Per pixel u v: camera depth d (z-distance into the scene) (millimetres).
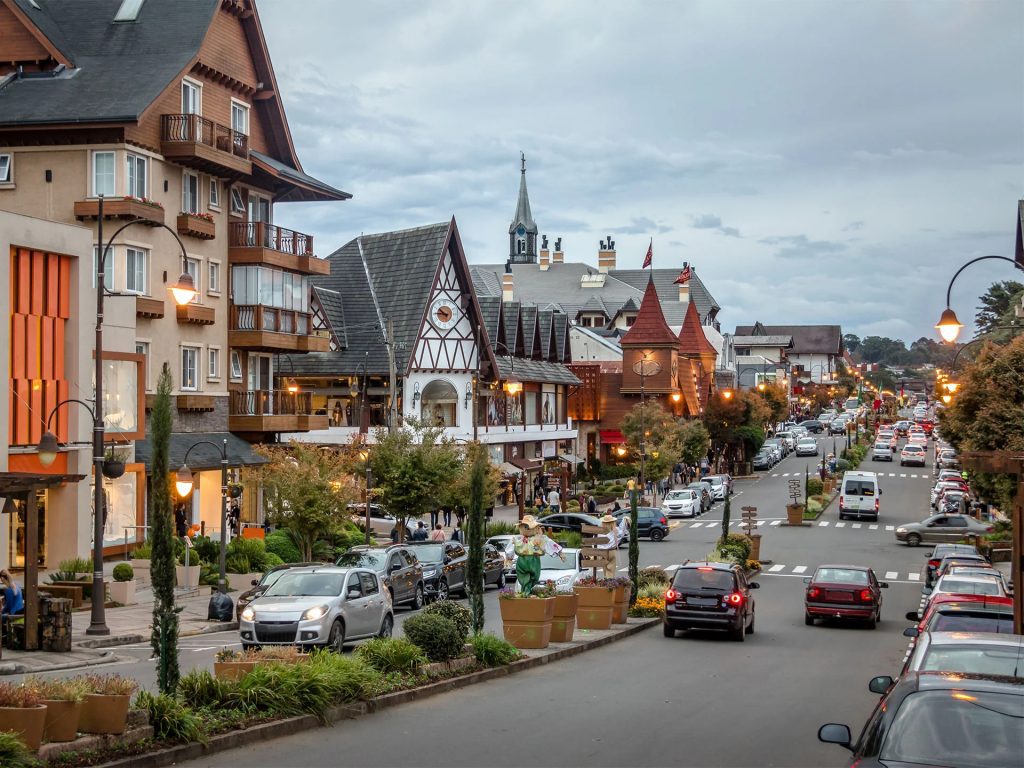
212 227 45594
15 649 22219
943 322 25953
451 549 36312
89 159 40594
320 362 62188
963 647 10688
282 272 50469
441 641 18859
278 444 50312
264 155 51188
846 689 19656
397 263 65375
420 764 12680
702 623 26938
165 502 13344
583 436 94062
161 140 42938
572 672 20812
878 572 49031
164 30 44938
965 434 42594
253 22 48719
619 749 13812
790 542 59969
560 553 33062
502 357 72750
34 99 41156
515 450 75125
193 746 12703
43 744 11531
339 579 22344
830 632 30297
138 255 41688
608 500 76250
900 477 96875
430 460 43906
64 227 35156
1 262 32469
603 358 110375
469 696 17484
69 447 34969
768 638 28500
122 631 25625
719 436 99500
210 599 31219
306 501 38969
